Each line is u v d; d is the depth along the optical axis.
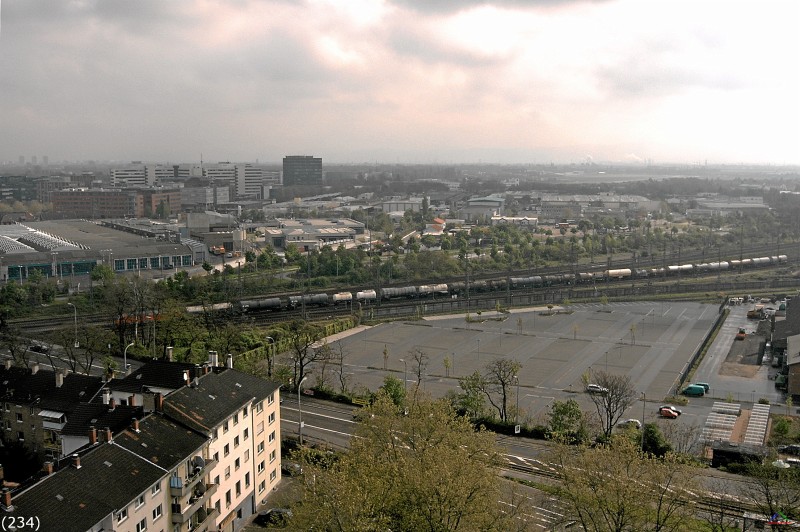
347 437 143.62
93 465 86.38
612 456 96.25
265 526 113.94
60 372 132.75
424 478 87.19
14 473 120.06
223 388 116.94
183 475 96.62
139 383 121.06
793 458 129.62
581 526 102.56
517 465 127.94
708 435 145.62
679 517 92.38
